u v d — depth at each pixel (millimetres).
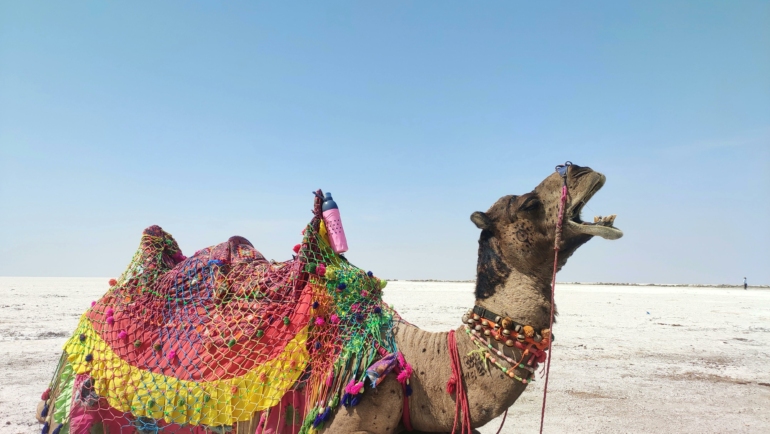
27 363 10484
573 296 38656
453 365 3762
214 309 4172
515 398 3738
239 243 4711
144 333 4176
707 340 15289
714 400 8703
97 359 4129
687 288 63188
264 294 4094
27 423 6852
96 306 4434
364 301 4008
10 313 18625
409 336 4004
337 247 4113
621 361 11953
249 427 3842
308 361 3803
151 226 4875
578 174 3752
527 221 3797
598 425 7293
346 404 3559
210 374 3861
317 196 4184
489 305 3791
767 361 12180
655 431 7062
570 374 10594
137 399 3934
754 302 33438
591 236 3727
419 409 3775
